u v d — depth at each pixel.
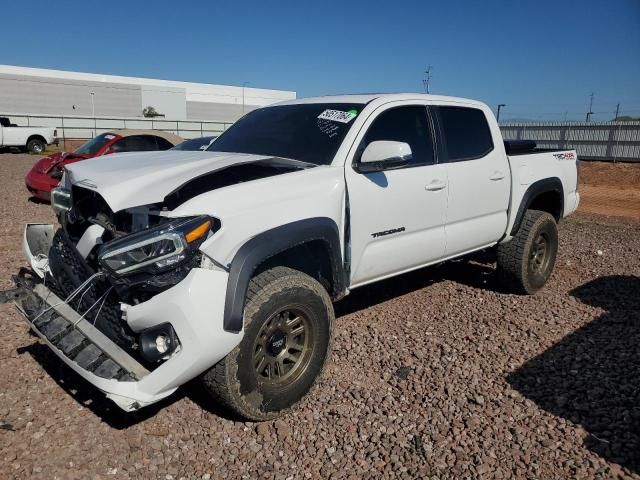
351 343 4.36
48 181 10.15
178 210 2.83
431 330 4.68
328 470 2.86
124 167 3.33
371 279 4.06
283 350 3.29
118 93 63.09
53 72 61.69
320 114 4.20
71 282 3.33
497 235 5.20
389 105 4.17
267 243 3.01
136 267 2.69
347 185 3.64
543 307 5.31
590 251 7.92
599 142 23.77
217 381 2.97
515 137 26.83
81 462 2.86
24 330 4.39
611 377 3.86
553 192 5.89
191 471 2.84
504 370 3.97
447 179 4.45
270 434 3.17
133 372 2.76
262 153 4.06
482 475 2.83
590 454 3.01
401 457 2.97
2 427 3.09
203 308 2.73
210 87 78.25
